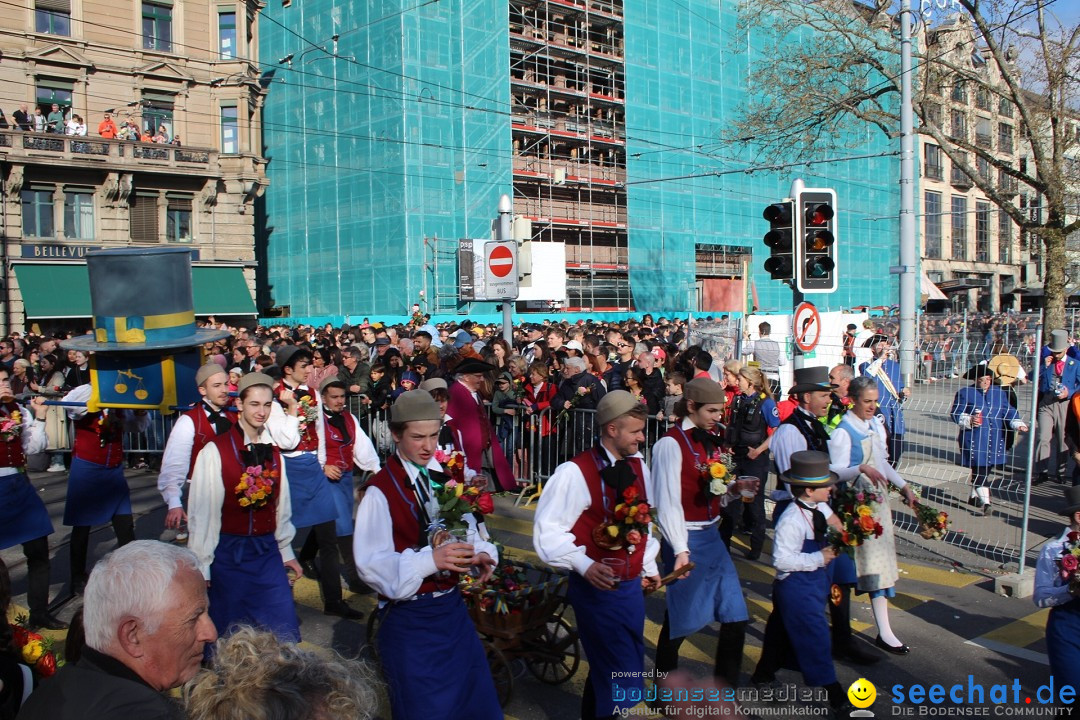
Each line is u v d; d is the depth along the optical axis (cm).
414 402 384
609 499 422
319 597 704
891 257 4809
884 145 4666
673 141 3869
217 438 478
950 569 775
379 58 3209
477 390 816
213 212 2983
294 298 3606
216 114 2989
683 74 3900
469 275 2002
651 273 3822
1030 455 711
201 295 2894
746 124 2278
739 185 4188
